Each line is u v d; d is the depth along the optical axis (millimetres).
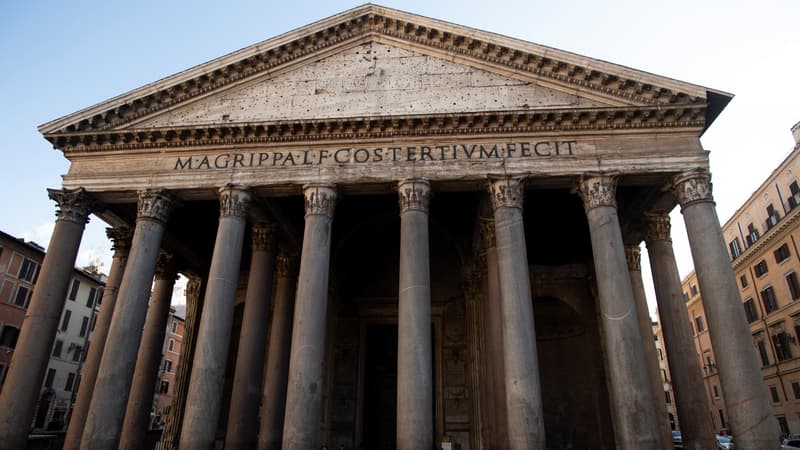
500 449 17984
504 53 19797
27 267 41188
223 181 18984
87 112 19547
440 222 26656
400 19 20547
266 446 20000
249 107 20156
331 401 26406
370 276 29312
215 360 16641
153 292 25141
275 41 20484
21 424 16641
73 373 46250
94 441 15898
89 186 19391
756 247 41375
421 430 15227
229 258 17891
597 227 17375
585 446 24906
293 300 24078
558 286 25891
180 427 24906
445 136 18875
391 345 28641
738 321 15875
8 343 39031
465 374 26641
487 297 22281
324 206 18281
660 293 20328
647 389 15328
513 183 18047
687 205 17609
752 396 15070
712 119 18984
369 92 20031
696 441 18000
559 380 26781
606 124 18516
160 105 20203
